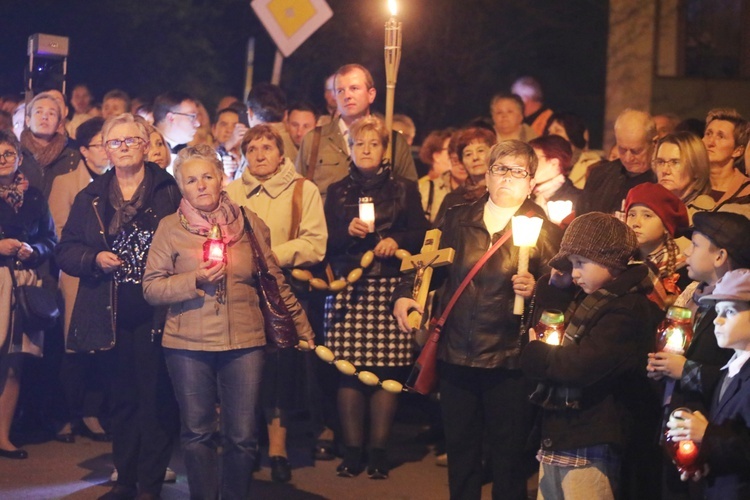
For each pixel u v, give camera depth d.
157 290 6.91
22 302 8.88
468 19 23.09
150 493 7.75
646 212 6.25
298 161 9.86
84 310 7.71
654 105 17.72
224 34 21.73
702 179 7.25
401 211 8.77
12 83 19.25
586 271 5.70
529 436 6.12
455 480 6.84
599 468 5.62
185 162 7.01
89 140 9.93
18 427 10.03
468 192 8.72
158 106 10.50
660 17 17.73
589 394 5.64
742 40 17.72
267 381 8.68
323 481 8.65
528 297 6.51
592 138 23.86
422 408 10.95
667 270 6.25
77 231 7.86
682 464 5.07
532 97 13.54
